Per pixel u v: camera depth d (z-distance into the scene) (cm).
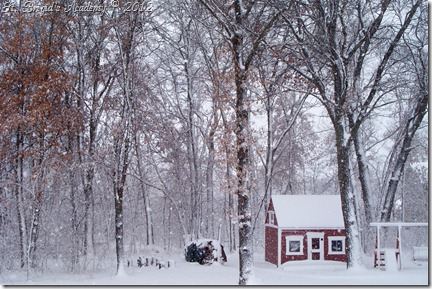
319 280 2239
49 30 3158
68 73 3238
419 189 4719
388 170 3619
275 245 3019
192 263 3162
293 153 4959
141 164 4534
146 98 3869
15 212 3136
